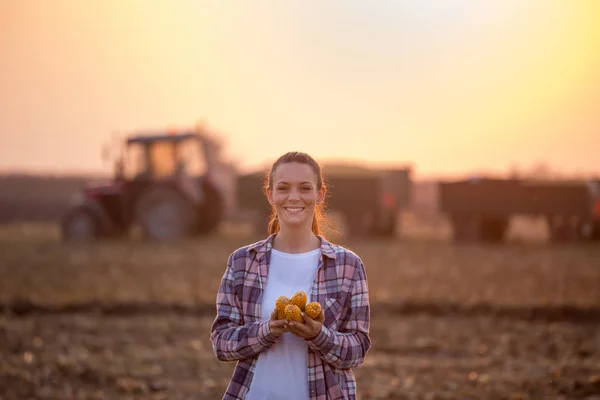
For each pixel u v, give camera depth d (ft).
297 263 11.41
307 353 11.12
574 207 64.13
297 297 10.68
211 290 41.45
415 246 64.80
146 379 24.40
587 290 39.86
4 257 58.54
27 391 22.49
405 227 98.89
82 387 23.49
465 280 43.70
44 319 34.63
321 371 11.07
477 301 36.17
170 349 28.63
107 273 48.93
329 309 11.12
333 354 10.80
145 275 47.75
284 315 10.58
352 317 11.24
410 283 42.63
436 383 23.41
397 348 28.68
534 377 23.59
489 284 42.11
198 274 48.01
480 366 25.59
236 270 11.53
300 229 11.50
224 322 11.42
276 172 11.57
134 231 86.79
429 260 53.72
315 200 11.55
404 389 22.80
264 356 11.18
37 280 45.98
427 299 36.81
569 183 64.54
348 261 11.37
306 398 11.03
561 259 53.72
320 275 11.30
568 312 34.47
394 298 37.24
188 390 23.09
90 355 27.48
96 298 38.65
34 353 27.68
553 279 43.93
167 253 60.44
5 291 41.63
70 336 30.86
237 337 11.00
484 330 31.50
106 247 66.23
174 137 74.08
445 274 46.29
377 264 51.52
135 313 36.60
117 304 37.27
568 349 27.68
